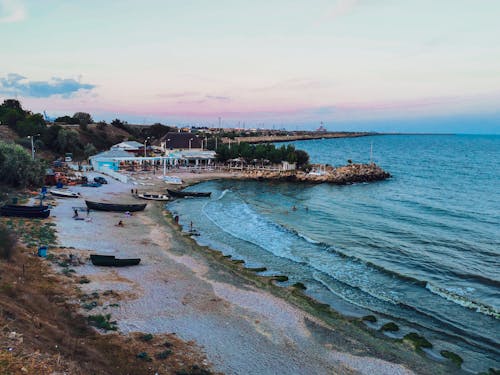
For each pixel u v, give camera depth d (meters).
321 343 21.84
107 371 15.91
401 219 55.66
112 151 94.56
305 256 37.81
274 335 22.25
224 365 18.78
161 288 27.14
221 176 93.31
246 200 68.25
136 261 31.28
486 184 95.88
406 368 19.84
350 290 29.92
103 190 64.19
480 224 53.25
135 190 67.19
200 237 42.56
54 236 35.59
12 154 55.16
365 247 41.38
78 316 21.03
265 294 27.94
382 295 29.11
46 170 62.34
